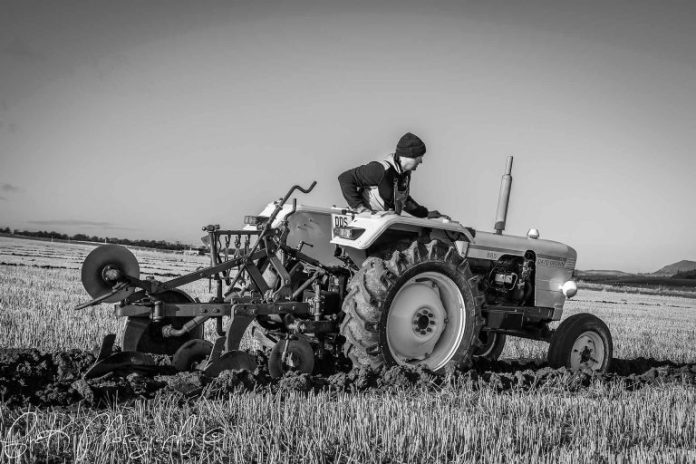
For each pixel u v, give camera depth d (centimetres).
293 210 570
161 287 516
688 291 5753
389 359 554
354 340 545
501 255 684
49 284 1566
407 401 494
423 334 588
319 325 567
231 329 527
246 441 374
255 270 560
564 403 521
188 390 473
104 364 496
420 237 605
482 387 561
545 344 1008
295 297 588
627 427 476
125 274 504
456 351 598
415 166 609
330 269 602
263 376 521
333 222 641
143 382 473
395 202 585
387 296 548
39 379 477
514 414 486
